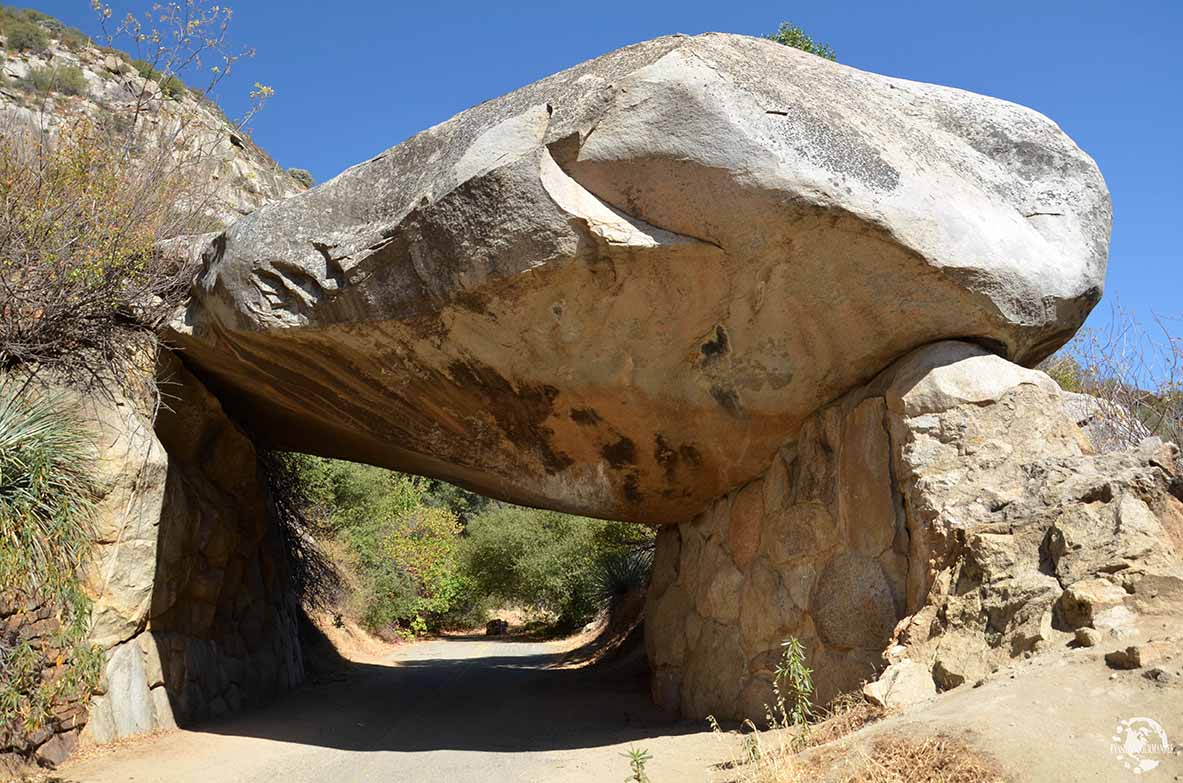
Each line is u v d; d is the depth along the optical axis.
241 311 6.98
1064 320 6.32
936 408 5.87
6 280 6.82
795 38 14.95
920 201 5.79
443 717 8.38
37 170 7.41
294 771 5.98
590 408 7.13
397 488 24.80
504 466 7.96
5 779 5.45
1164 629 4.21
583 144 5.86
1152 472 4.94
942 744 3.93
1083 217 6.59
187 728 7.40
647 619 8.90
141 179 8.06
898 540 5.94
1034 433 5.61
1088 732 3.73
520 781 5.58
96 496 6.63
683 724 7.31
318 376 7.54
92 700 6.45
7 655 5.45
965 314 5.98
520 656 17.20
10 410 5.71
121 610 6.80
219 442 8.75
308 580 12.45
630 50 6.12
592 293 6.25
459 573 26.91
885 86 6.88
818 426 6.79
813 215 5.64
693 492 7.86
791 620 6.60
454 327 6.62
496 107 6.34
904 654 5.19
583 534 22.75
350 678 11.92
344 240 6.61
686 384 6.83
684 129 5.68
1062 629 4.59
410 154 6.61
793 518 6.78
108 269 7.39
